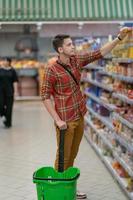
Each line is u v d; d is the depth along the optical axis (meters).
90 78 9.67
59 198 4.22
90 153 8.18
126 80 5.90
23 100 19.19
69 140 5.14
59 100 5.10
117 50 6.43
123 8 16.88
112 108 6.82
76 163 7.42
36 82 19.61
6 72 11.47
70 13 16.66
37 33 19.30
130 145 5.51
